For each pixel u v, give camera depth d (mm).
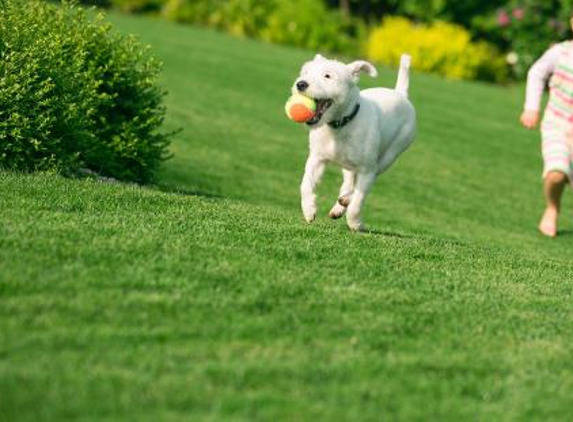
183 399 5531
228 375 5871
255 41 37000
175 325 6453
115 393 5512
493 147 22703
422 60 36000
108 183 10883
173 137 18562
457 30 37156
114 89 12484
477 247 10836
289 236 8844
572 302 8242
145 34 32250
